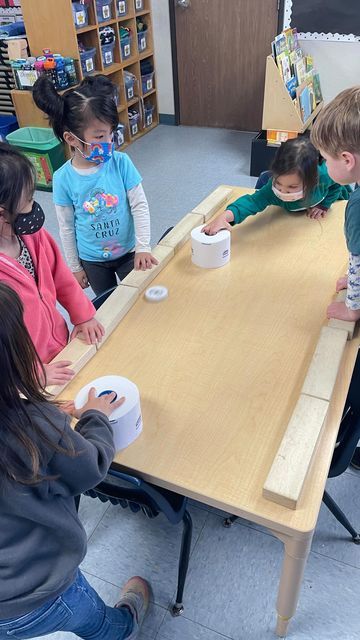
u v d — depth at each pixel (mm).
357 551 1394
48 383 1056
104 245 1752
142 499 996
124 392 943
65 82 3387
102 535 1473
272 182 1582
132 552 1426
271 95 3258
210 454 906
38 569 777
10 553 740
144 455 909
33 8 3293
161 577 1364
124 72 4031
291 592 1005
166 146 4266
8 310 638
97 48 3619
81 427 844
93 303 1486
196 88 4449
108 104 1447
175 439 937
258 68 4109
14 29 3754
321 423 927
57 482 735
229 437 937
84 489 778
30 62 3350
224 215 1579
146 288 1387
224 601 1302
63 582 799
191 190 3484
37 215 1069
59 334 1315
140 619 1236
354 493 1540
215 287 1371
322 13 3607
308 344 1151
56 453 705
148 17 4184
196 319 1256
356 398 1195
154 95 4641
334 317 1199
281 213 1715
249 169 3754
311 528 790
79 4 3305
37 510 716
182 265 1481
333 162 1086
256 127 4430
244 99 4328
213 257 1428
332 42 3691
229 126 4535
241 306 1290
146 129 4590
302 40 3771
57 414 736
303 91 3424
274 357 1118
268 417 973
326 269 1419
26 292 1158
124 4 3789
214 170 3773
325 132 1043
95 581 1365
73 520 781
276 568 1365
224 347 1157
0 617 778
